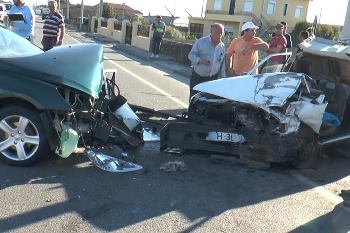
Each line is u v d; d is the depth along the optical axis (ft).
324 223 15.79
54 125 18.19
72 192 16.53
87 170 18.67
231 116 20.81
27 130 18.25
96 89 19.42
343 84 24.82
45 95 18.01
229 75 28.12
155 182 18.13
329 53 24.09
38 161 18.56
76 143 18.31
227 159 21.13
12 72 18.33
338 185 19.99
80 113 18.79
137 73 54.44
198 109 21.44
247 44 27.50
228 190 18.10
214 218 15.48
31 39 38.14
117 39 124.06
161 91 41.88
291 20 201.46
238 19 193.77
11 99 18.31
